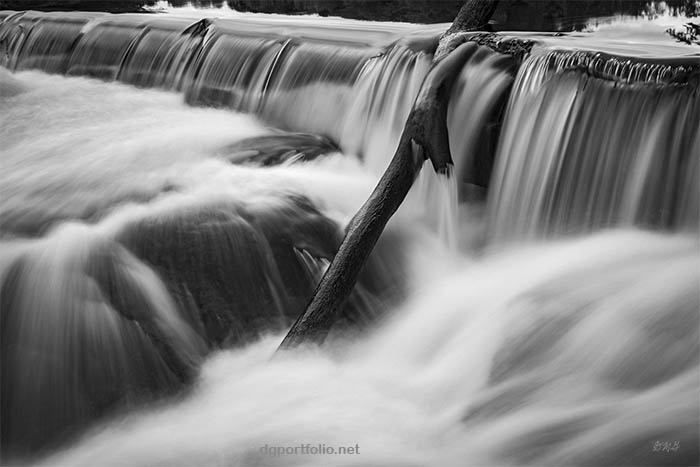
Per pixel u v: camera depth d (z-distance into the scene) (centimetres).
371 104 799
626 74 621
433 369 561
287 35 918
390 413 512
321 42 874
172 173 719
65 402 524
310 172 743
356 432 494
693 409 450
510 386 515
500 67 698
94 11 1270
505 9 947
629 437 446
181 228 617
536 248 659
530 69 679
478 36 730
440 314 609
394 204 649
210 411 519
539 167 663
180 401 532
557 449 456
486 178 703
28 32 1212
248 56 930
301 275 618
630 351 502
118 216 634
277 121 882
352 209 691
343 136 818
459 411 510
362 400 526
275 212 649
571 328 532
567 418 475
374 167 783
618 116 622
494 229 693
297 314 606
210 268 597
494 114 691
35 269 568
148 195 671
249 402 523
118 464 479
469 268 666
